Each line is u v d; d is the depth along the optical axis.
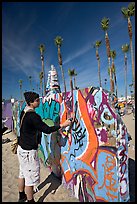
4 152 7.51
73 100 3.78
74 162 3.79
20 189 3.58
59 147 4.46
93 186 3.22
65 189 4.09
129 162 5.59
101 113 3.03
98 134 3.09
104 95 2.96
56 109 4.61
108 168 2.90
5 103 14.80
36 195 3.88
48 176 4.86
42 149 5.86
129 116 22.66
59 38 34.25
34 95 3.36
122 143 2.79
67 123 3.52
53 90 6.15
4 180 4.67
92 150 3.24
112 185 2.84
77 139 3.67
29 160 3.24
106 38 31.31
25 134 3.27
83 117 3.46
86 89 3.37
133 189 3.94
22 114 3.52
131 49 26.44
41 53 34.22
